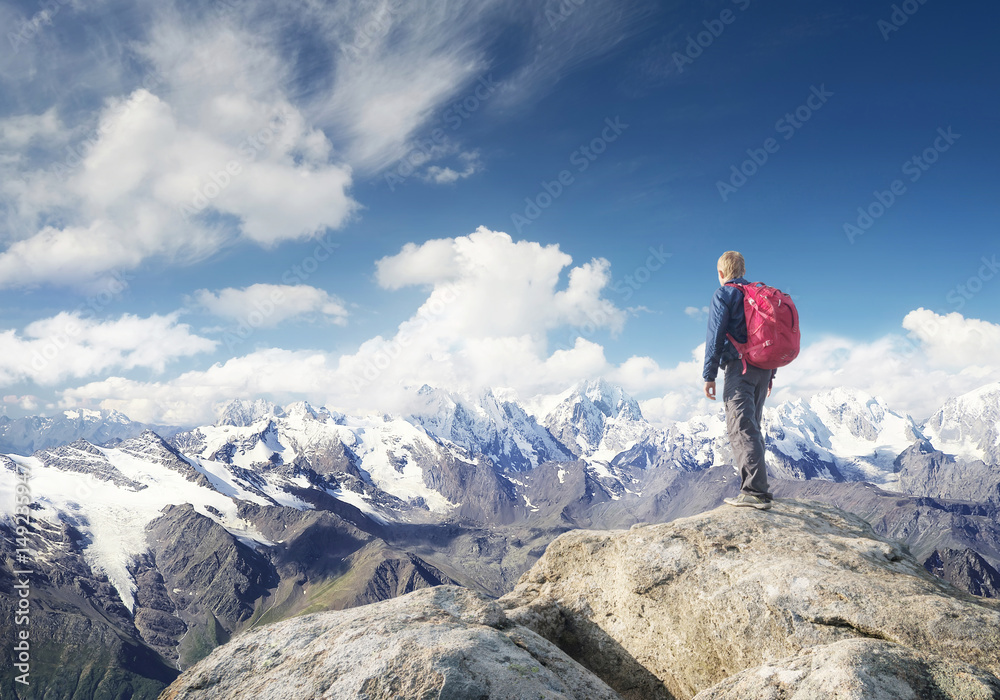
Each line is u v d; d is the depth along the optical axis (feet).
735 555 13.20
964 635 9.87
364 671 9.42
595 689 10.26
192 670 10.44
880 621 10.44
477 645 9.87
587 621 14.53
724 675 12.14
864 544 12.96
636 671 13.38
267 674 9.94
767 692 9.12
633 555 14.07
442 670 9.03
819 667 9.19
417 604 11.38
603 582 15.10
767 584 11.88
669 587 13.23
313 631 10.77
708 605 12.48
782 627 11.15
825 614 10.94
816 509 15.15
